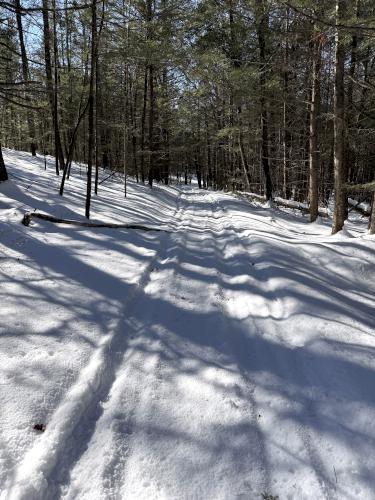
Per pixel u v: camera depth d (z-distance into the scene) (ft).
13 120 61.36
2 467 7.50
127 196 44.21
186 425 9.30
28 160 56.13
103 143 75.31
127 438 8.81
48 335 12.42
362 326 14.46
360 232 34.99
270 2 34.55
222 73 51.65
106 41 36.04
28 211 24.88
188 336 13.60
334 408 9.86
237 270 20.95
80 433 8.90
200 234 30.01
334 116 29.55
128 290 16.93
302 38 36.55
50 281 16.70
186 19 51.98
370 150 49.42
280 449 8.71
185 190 82.43
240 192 60.80
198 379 11.10
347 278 21.08
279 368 11.84
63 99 47.32
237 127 51.42
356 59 40.42
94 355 11.65
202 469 8.12
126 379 10.88
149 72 65.21
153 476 7.88
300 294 16.78
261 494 7.61
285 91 44.55
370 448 8.58
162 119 79.61
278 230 33.32
